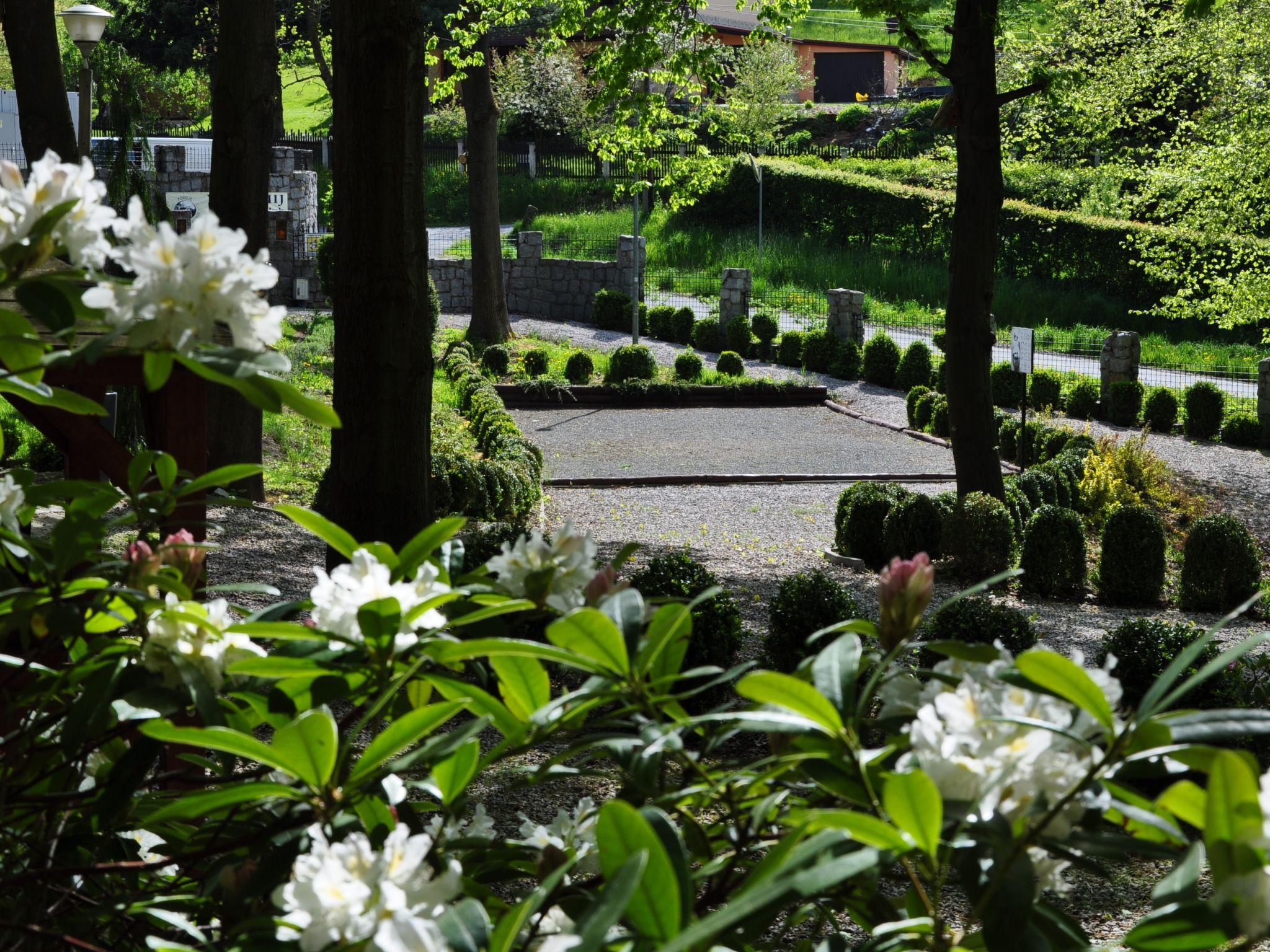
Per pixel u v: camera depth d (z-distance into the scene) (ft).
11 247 3.98
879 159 125.80
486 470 42.55
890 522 39.19
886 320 93.86
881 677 4.42
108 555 5.74
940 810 3.25
